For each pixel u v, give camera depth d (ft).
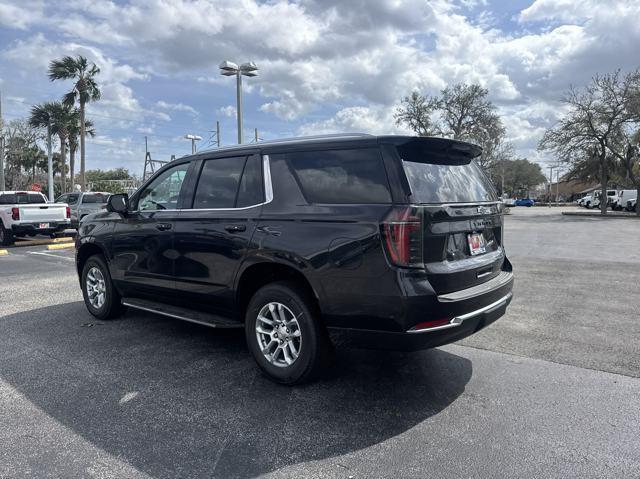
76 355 15.89
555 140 123.34
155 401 12.44
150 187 17.71
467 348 16.63
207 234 14.83
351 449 10.18
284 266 13.02
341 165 12.43
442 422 11.34
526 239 57.52
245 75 57.62
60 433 10.83
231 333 18.45
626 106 110.93
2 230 52.01
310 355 12.60
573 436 10.66
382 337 11.48
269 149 14.06
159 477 9.21
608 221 98.78
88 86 112.27
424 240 11.30
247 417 11.58
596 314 21.01
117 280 18.84
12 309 22.24
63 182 136.05
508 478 9.13
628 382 13.62
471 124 148.56
